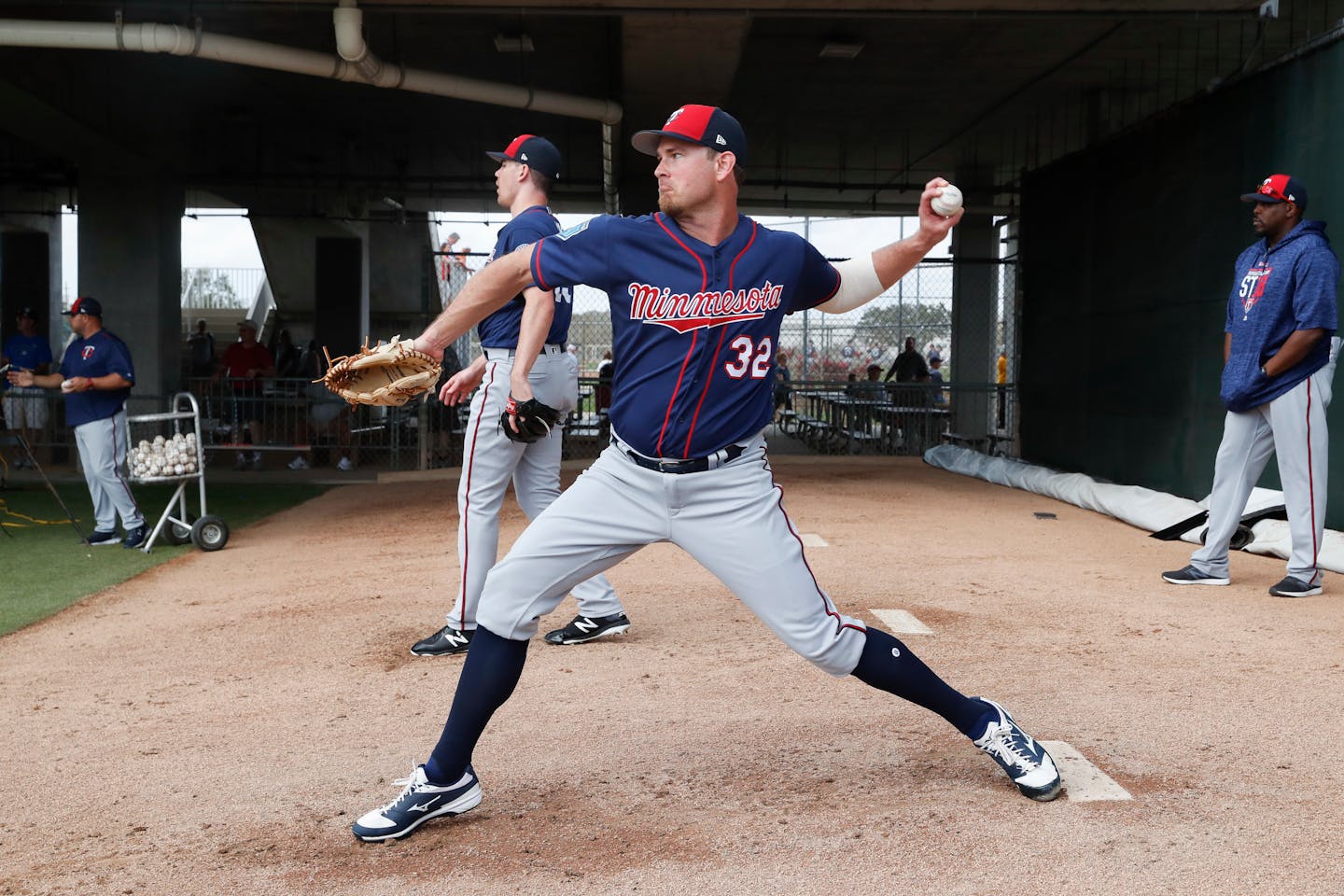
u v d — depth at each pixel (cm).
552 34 2119
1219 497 1018
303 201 3400
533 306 559
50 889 430
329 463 2528
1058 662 736
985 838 457
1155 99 2606
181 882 435
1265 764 542
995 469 2048
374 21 2039
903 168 3488
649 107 2264
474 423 761
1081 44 2167
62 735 621
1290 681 688
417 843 468
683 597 955
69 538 1429
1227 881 418
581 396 2828
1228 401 996
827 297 470
